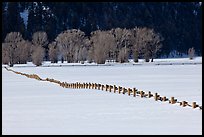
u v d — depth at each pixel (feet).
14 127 129.49
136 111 160.15
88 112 158.61
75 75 438.40
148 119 141.49
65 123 135.44
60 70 576.20
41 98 209.97
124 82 319.88
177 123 133.39
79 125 131.95
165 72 474.08
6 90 260.42
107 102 189.78
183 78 359.66
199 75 406.00
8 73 512.63
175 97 208.23
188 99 199.41
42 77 408.46
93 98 207.92
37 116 150.51
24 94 232.73
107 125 131.34
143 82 315.99
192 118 142.92
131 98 205.87
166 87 268.21
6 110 166.81
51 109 168.35
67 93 237.25
